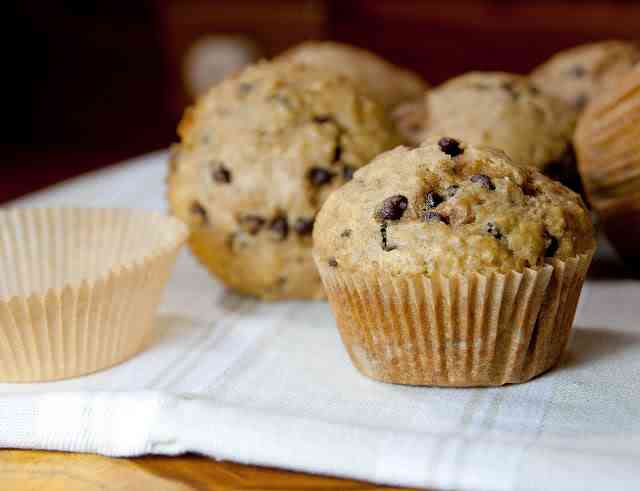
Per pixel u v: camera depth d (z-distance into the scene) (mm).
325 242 441
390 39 1021
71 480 406
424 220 424
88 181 643
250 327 485
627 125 490
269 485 400
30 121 1267
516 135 518
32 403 421
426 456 390
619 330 466
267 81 508
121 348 461
